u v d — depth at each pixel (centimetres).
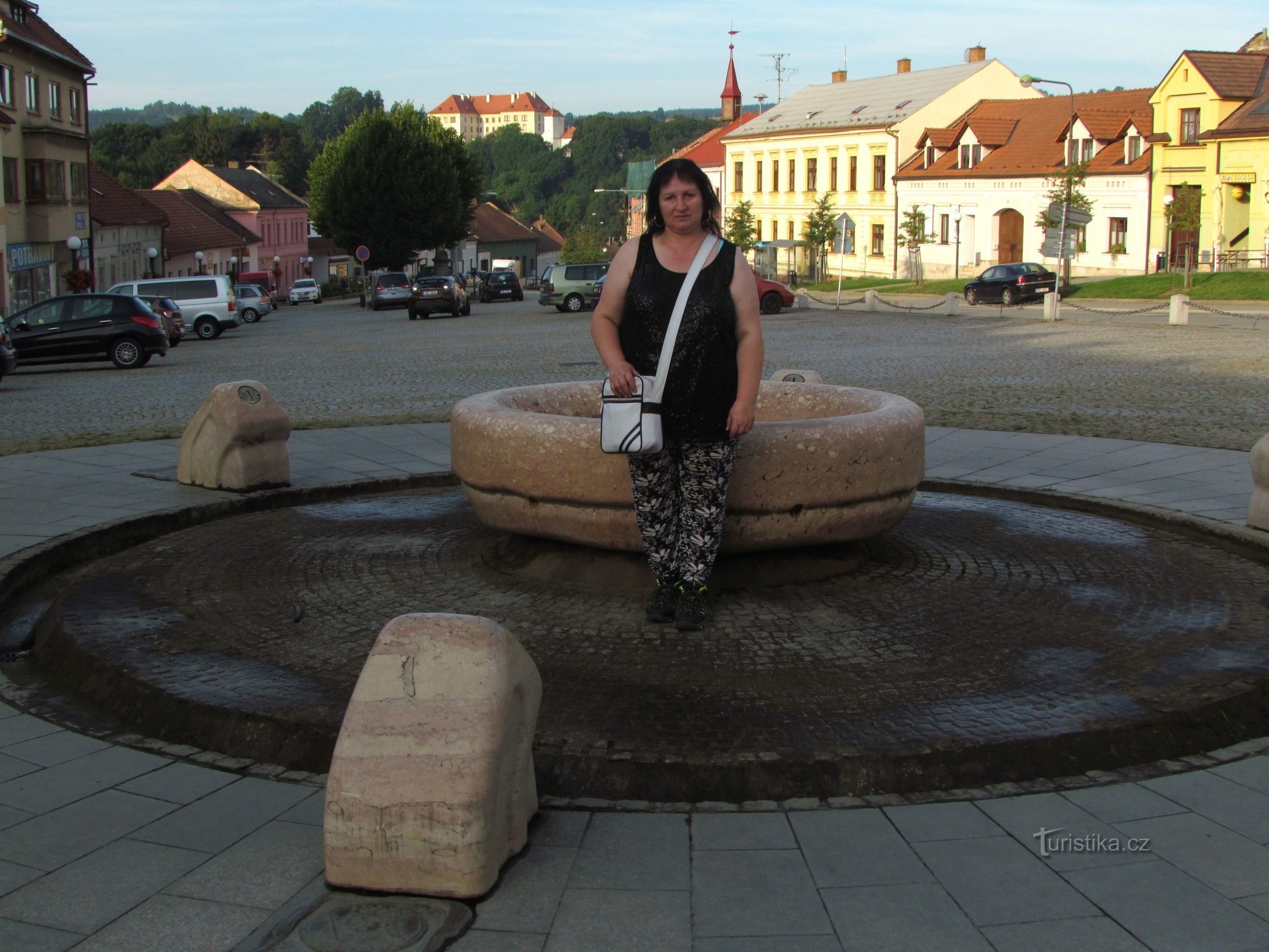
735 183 7744
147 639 542
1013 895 336
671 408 501
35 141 4216
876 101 6650
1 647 588
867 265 6397
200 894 337
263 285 7506
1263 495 744
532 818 378
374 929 318
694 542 535
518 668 353
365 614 580
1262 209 4441
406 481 950
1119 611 580
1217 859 356
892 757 407
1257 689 473
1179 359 1981
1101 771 422
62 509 833
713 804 394
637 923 322
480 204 12206
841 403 748
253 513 847
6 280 3950
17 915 326
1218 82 4566
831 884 342
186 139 13188
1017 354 2150
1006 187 5472
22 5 4347
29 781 414
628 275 498
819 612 566
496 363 2150
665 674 487
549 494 591
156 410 1533
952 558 677
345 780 335
